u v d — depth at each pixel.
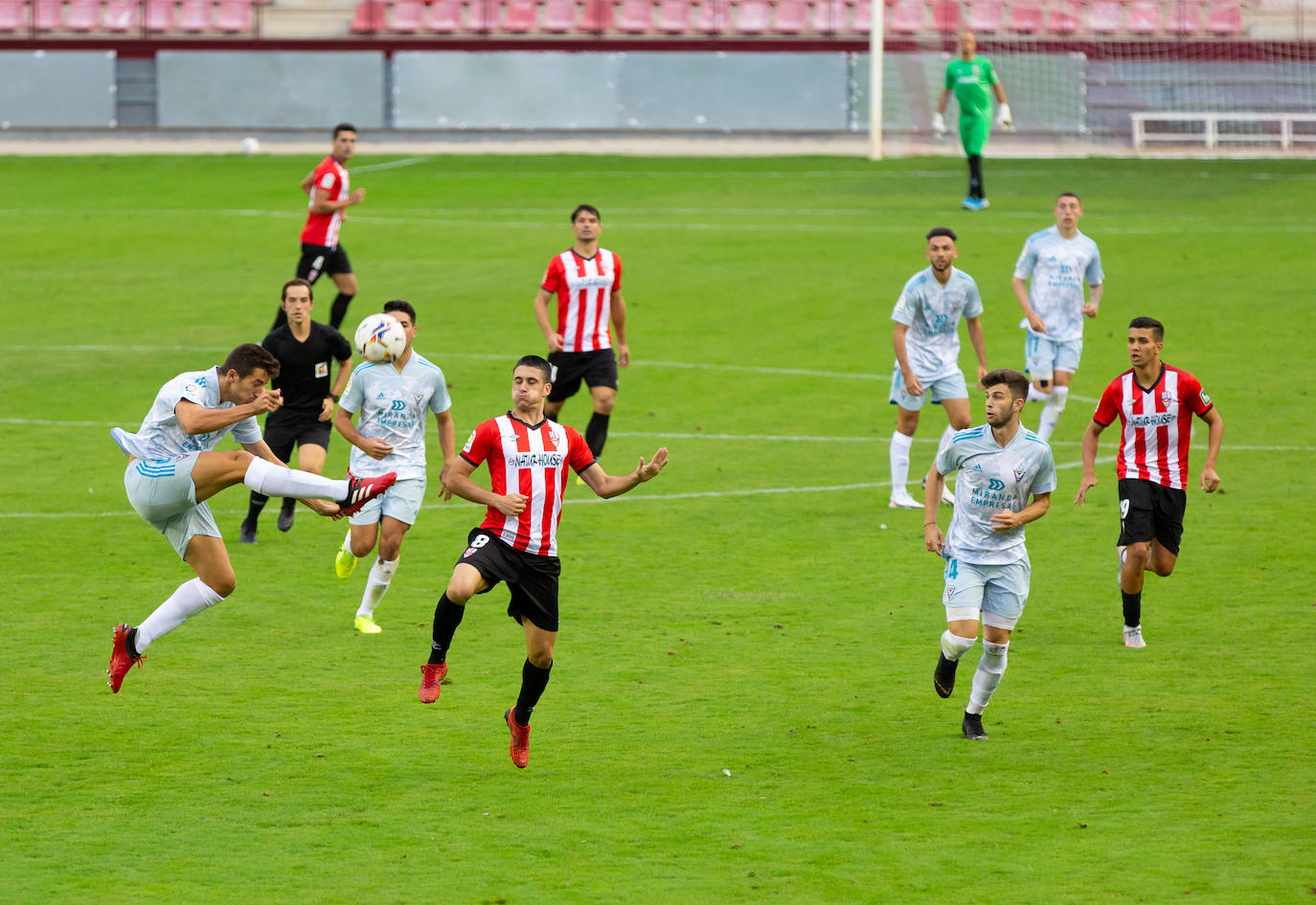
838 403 51.72
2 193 93.56
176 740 23.83
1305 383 52.47
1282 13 118.88
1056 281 43.69
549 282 41.00
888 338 60.69
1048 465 23.45
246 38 119.00
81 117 118.56
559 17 125.50
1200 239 77.38
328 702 25.77
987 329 61.44
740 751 23.47
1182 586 32.59
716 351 59.00
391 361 29.23
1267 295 66.00
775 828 20.41
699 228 82.50
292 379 34.06
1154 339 27.88
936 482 24.27
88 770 22.52
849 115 116.62
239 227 83.00
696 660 28.02
